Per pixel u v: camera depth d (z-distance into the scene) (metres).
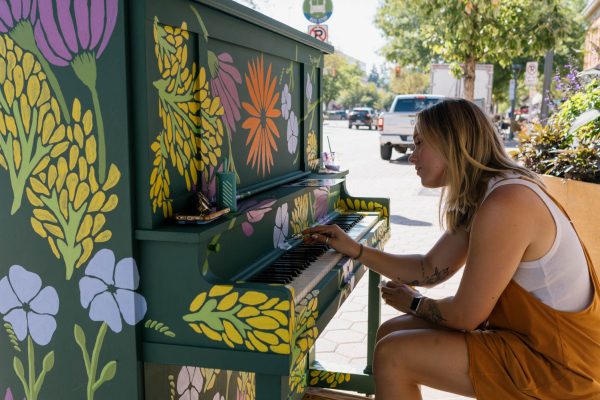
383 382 2.13
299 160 3.18
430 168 2.24
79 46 1.73
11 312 1.92
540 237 1.98
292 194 2.53
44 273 1.87
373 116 44.72
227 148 2.26
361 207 3.62
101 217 1.78
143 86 1.72
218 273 1.98
